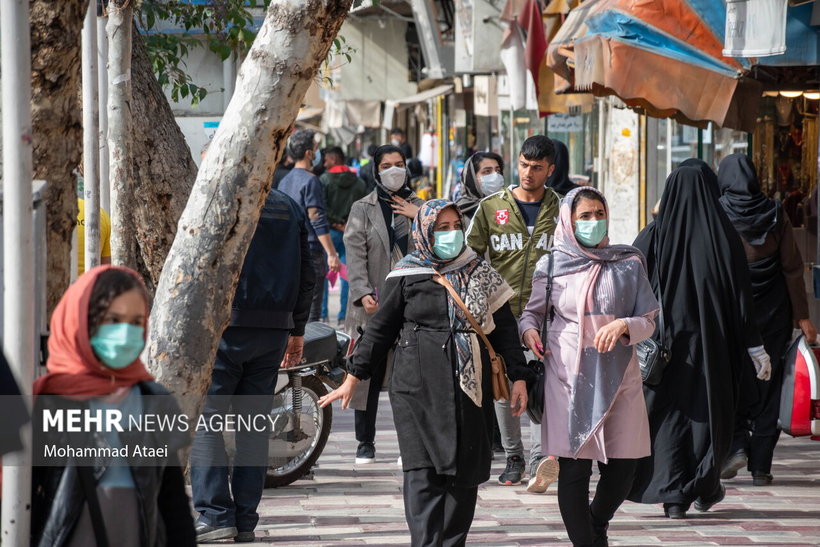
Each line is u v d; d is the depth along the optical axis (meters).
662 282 14.12
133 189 15.92
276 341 13.21
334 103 60.66
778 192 24.47
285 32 9.90
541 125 41.84
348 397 11.47
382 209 17.25
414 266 11.36
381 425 20.81
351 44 54.47
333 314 37.62
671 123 31.03
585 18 20.52
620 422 11.65
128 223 14.55
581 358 11.58
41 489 7.12
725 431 13.93
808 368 14.84
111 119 14.38
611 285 11.67
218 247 10.13
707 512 14.66
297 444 15.99
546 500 15.28
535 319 11.92
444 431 10.91
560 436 11.55
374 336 11.41
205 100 22.94
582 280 11.70
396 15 48.09
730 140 26.89
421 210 11.33
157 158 16.20
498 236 15.59
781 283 16.22
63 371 6.98
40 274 8.03
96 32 13.20
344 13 10.04
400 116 79.19
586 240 11.78
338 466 17.41
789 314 16.27
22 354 7.40
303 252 13.77
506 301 11.45
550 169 15.62
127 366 7.12
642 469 13.85
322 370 16.42
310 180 24.08
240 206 10.12
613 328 11.37
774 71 21.16
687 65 19.12
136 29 16.22
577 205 11.78
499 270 15.59
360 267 17.08
